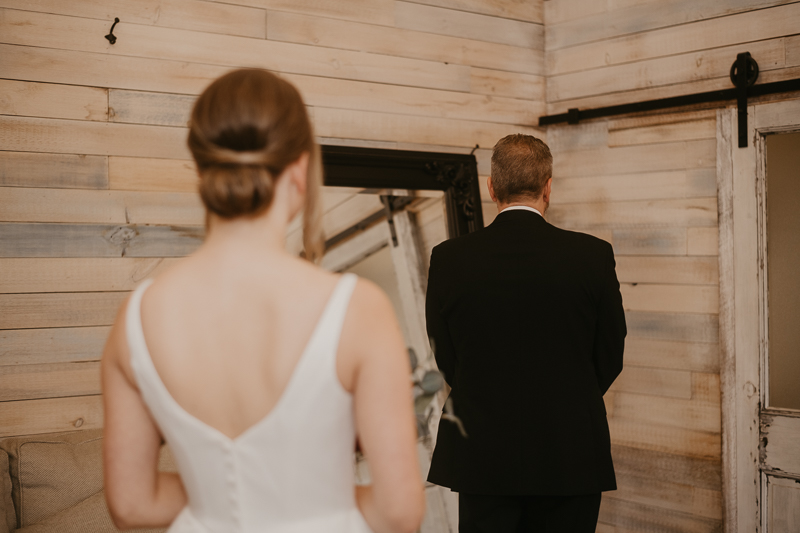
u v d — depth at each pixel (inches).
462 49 106.1
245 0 90.9
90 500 69.0
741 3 94.0
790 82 88.6
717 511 95.7
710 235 96.7
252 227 30.1
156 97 86.1
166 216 86.8
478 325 70.1
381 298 30.5
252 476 29.2
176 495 33.5
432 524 89.4
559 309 67.9
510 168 73.0
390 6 100.7
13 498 70.7
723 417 94.3
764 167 92.2
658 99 100.5
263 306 29.0
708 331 96.8
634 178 103.6
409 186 99.3
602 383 72.9
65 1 81.1
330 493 30.0
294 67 94.1
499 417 68.9
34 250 80.0
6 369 78.6
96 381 82.9
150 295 30.5
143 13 85.1
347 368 28.9
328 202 93.9
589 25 108.3
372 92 99.5
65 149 81.5
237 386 28.8
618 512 104.4
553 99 112.7
